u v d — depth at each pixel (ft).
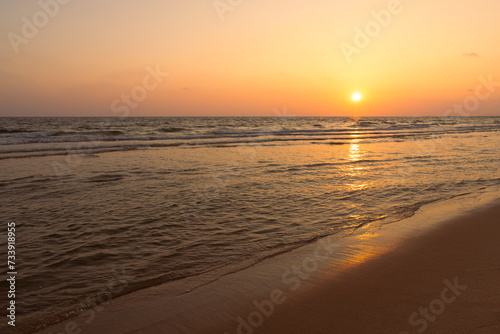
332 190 32.35
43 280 14.69
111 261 16.69
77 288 14.03
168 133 119.85
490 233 19.43
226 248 18.39
